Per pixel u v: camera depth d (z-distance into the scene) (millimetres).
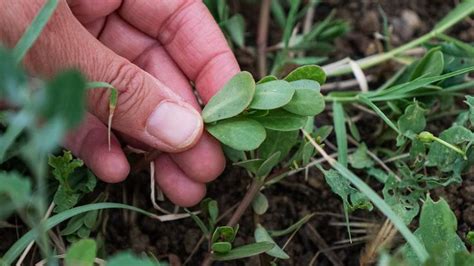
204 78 308
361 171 319
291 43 353
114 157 283
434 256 233
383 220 306
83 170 290
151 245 304
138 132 273
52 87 173
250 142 267
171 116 270
